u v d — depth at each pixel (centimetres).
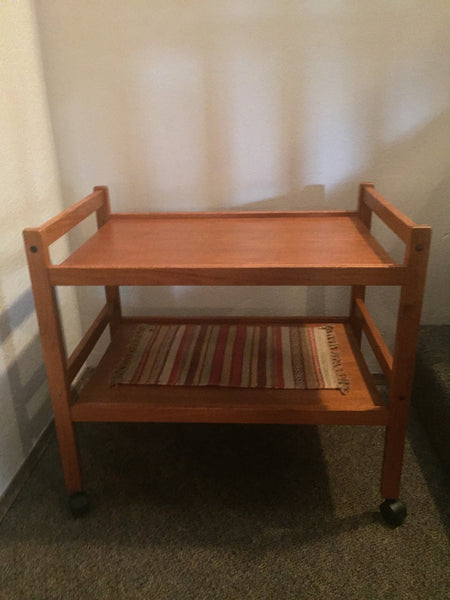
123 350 131
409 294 93
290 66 130
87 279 96
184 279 95
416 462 126
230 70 131
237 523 110
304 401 108
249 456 130
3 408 115
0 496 114
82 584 97
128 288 154
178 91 134
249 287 153
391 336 156
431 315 152
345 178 140
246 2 125
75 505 111
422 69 129
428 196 140
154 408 106
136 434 140
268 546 104
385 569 99
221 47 129
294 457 130
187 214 134
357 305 136
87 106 136
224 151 139
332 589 95
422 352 138
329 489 119
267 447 134
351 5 124
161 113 136
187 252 105
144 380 115
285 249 106
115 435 140
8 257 116
